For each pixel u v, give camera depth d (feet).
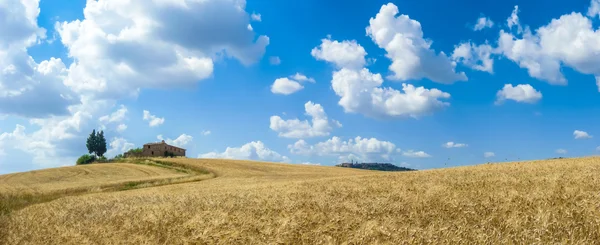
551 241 24.34
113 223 45.24
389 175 104.47
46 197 115.96
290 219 35.70
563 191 42.50
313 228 31.96
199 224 37.22
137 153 412.98
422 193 50.93
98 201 78.33
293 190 71.61
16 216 60.59
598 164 85.51
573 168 78.33
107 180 169.89
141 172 204.95
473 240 25.48
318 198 54.29
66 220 52.26
